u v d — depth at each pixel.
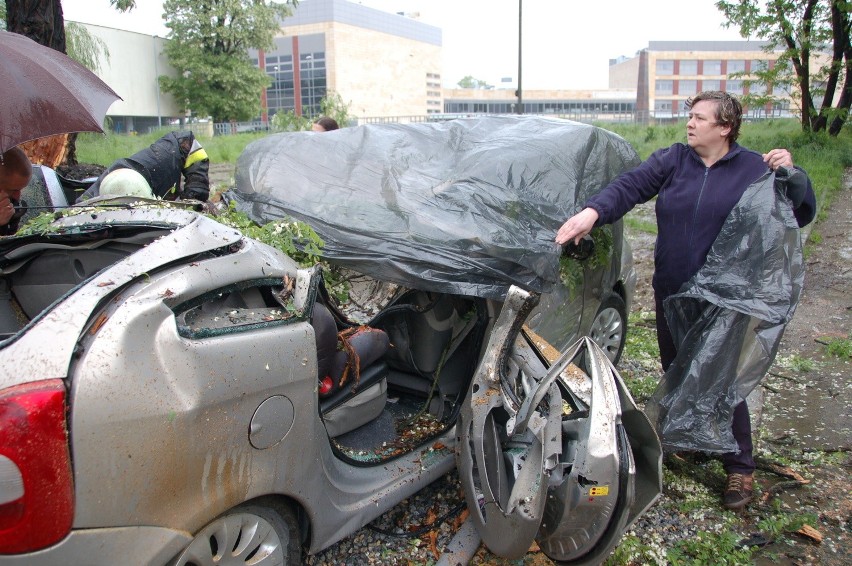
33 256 2.46
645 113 35.56
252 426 2.04
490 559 2.85
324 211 3.28
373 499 2.65
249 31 39.41
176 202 2.83
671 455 3.67
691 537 3.04
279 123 20.02
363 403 3.06
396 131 3.90
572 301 3.80
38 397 1.60
